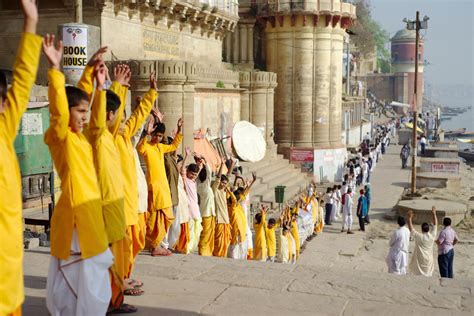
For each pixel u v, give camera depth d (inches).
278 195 842.2
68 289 182.2
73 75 408.2
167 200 306.5
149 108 245.4
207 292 253.1
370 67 4451.3
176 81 747.4
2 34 808.3
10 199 143.1
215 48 1151.0
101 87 189.9
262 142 797.9
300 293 254.2
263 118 1131.3
